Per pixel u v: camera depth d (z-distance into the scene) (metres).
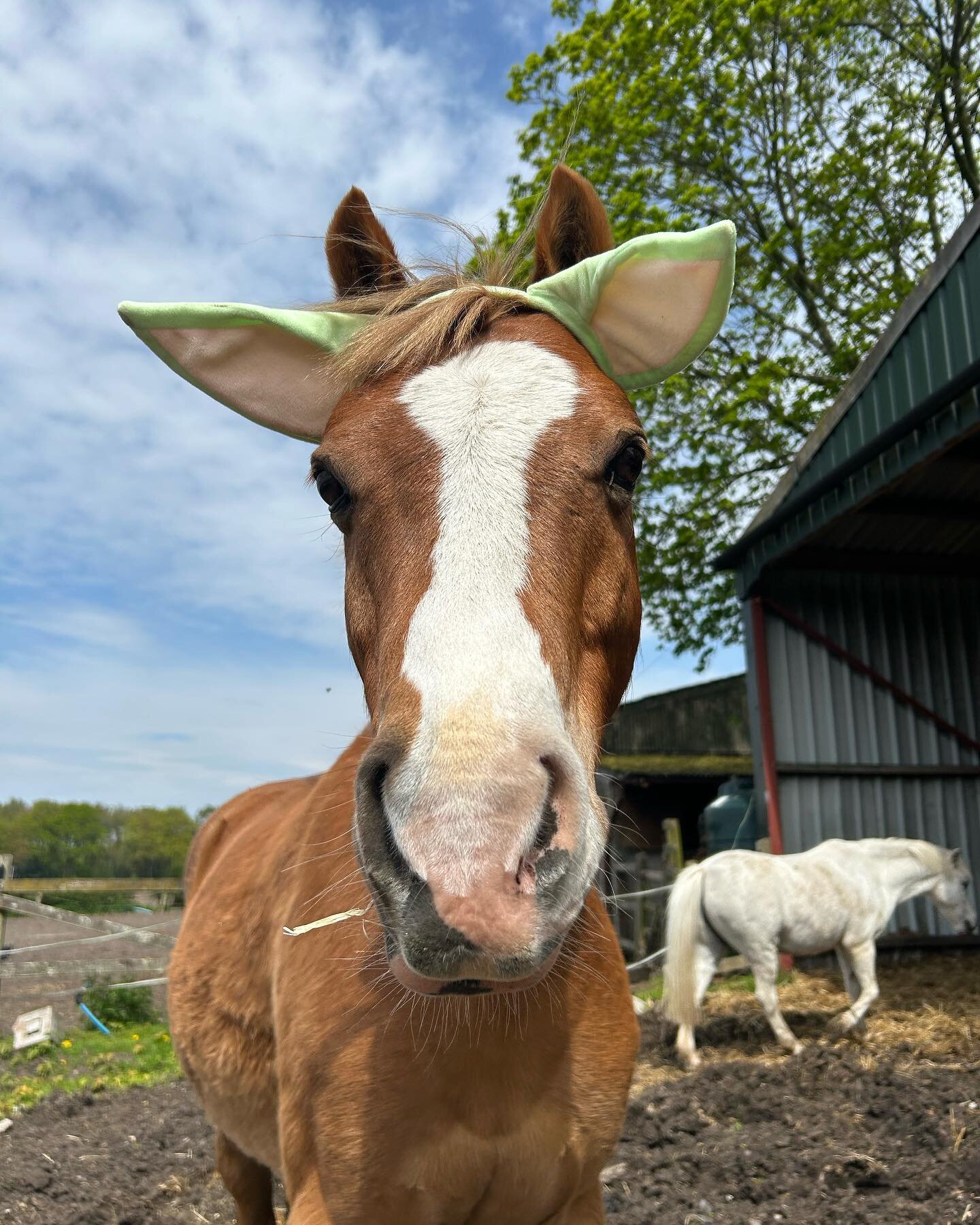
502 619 1.19
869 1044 5.35
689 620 15.09
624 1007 1.65
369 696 1.44
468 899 1.00
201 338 1.86
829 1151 3.49
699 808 15.02
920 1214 2.96
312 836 1.85
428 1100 1.42
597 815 1.25
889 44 14.41
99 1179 3.74
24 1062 6.34
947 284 5.90
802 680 8.45
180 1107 4.83
